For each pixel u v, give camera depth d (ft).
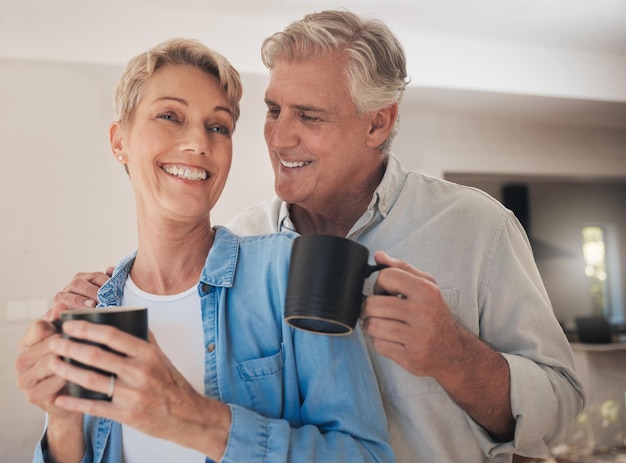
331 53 3.72
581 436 15.07
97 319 2.23
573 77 12.99
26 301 9.66
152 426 2.26
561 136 15.65
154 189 2.85
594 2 10.44
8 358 9.54
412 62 11.85
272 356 2.81
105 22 10.07
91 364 2.17
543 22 11.30
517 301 3.75
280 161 3.90
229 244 3.02
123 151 3.06
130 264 3.12
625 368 16.08
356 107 3.77
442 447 3.62
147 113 2.85
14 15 9.77
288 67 3.80
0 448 9.37
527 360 3.52
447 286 3.77
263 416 2.64
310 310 2.42
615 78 13.33
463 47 12.19
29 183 9.78
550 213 23.57
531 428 3.40
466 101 13.21
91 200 9.95
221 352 2.79
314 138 3.73
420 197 4.03
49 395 2.39
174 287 2.99
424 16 10.94
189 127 2.85
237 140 10.69
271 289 2.92
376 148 4.03
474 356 3.17
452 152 14.47
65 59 9.93
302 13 10.56
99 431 2.81
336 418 2.69
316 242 2.45
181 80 2.84
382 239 3.91
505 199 22.84
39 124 9.84
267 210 4.43
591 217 23.86
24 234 9.74
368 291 3.76
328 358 2.77
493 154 14.82
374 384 2.88
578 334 17.02
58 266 9.80
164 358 2.33
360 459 2.59
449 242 3.83
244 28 10.73
